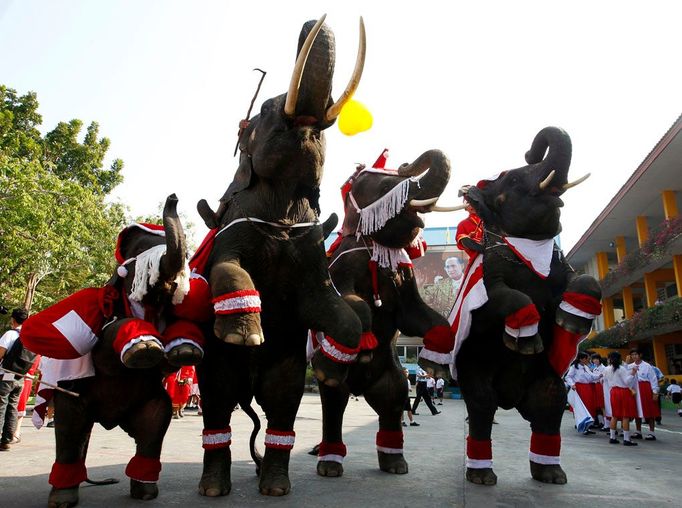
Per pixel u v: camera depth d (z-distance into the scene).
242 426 9.45
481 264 4.50
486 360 4.39
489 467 4.17
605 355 26.11
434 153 4.50
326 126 3.53
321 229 3.95
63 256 14.70
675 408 19.08
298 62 3.15
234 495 3.60
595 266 32.44
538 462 4.30
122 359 2.99
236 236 3.69
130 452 5.58
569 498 3.70
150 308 3.40
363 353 4.09
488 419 4.24
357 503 3.45
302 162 3.54
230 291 3.22
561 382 4.40
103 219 17.67
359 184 4.96
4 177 13.36
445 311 29.67
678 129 16.53
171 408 3.52
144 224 3.66
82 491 3.68
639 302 30.78
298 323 3.83
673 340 23.56
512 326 4.02
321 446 4.57
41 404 3.52
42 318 3.21
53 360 3.37
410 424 10.61
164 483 3.96
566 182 4.47
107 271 18.08
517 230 4.52
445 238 31.73
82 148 23.17
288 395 3.75
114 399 3.35
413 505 3.42
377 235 4.64
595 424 11.02
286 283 3.74
